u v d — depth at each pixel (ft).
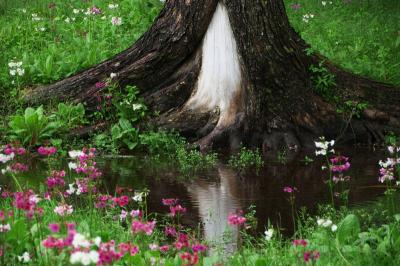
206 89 47.42
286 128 45.52
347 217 26.73
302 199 35.55
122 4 70.18
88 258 17.33
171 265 23.68
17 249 24.00
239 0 44.78
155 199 35.73
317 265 24.22
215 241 29.45
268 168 41.52
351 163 42.19
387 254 24.94
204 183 38.68
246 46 44.88
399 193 35.96
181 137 46.34
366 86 48.14
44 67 52.37
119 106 47.16
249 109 45.62
